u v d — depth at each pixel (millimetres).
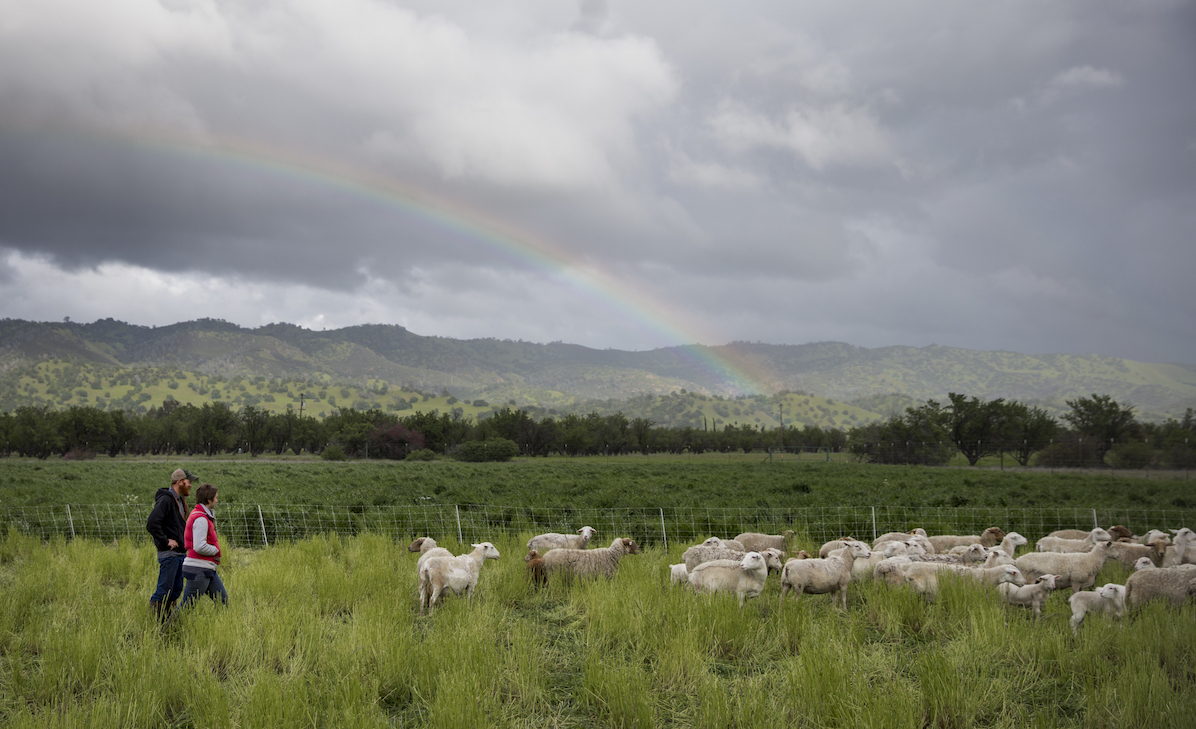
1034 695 7188
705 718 6203
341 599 10547
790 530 16047
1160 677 6695
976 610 9133
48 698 6680
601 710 6770
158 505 8867
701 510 23562
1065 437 82250
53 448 101688
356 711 6188
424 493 32594
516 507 23812
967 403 90188
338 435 109875
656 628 8734
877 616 9773
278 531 19094
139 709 6188
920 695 6602
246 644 7824
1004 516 21828
